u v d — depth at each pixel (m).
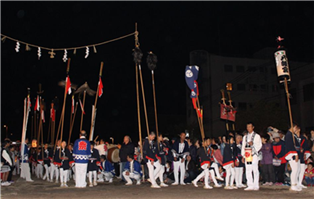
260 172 13.20
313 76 35.84
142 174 13.69
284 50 10.90
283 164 11.54
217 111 49.50
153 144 11.14
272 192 9.42
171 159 12.23
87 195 9.23
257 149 10.19
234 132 12.05
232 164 10.61
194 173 12.89
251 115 36.53
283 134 12.20
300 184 10.09
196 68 12.31
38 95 17.05
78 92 14.95
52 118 16.61
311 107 35.66
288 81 10.76
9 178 13.43
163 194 9.18
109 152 15.76
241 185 11.17
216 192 9.55
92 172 12.49
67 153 12.45
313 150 12.42
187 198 8.33
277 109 36.53
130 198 8.44
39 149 16.56
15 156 16.64
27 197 8.93
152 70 12.21
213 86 50.16
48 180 15.00
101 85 14.12
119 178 16.05
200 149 11.06
